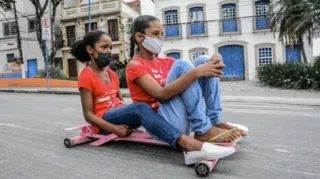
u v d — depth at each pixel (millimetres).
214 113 2742
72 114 5852
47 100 9391
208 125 2451
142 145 3141
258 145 3119
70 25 24750
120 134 2898
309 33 15344
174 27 21781
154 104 2744
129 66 2688
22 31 25109
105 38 3082
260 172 2320
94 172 2412
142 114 2639
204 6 21062
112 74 3346
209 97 2734
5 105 7965
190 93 2387
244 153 2826
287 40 17297
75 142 3186
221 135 2416
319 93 10188
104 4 23750
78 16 24234
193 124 2445
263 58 20219
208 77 2436
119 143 3250
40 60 24672
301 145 3115
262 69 14875
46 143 3387
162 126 2496
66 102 8570
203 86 2723
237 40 20594
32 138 3662
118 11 23234
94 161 2684
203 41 21266
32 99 9898
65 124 4656
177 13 21688
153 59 2820
